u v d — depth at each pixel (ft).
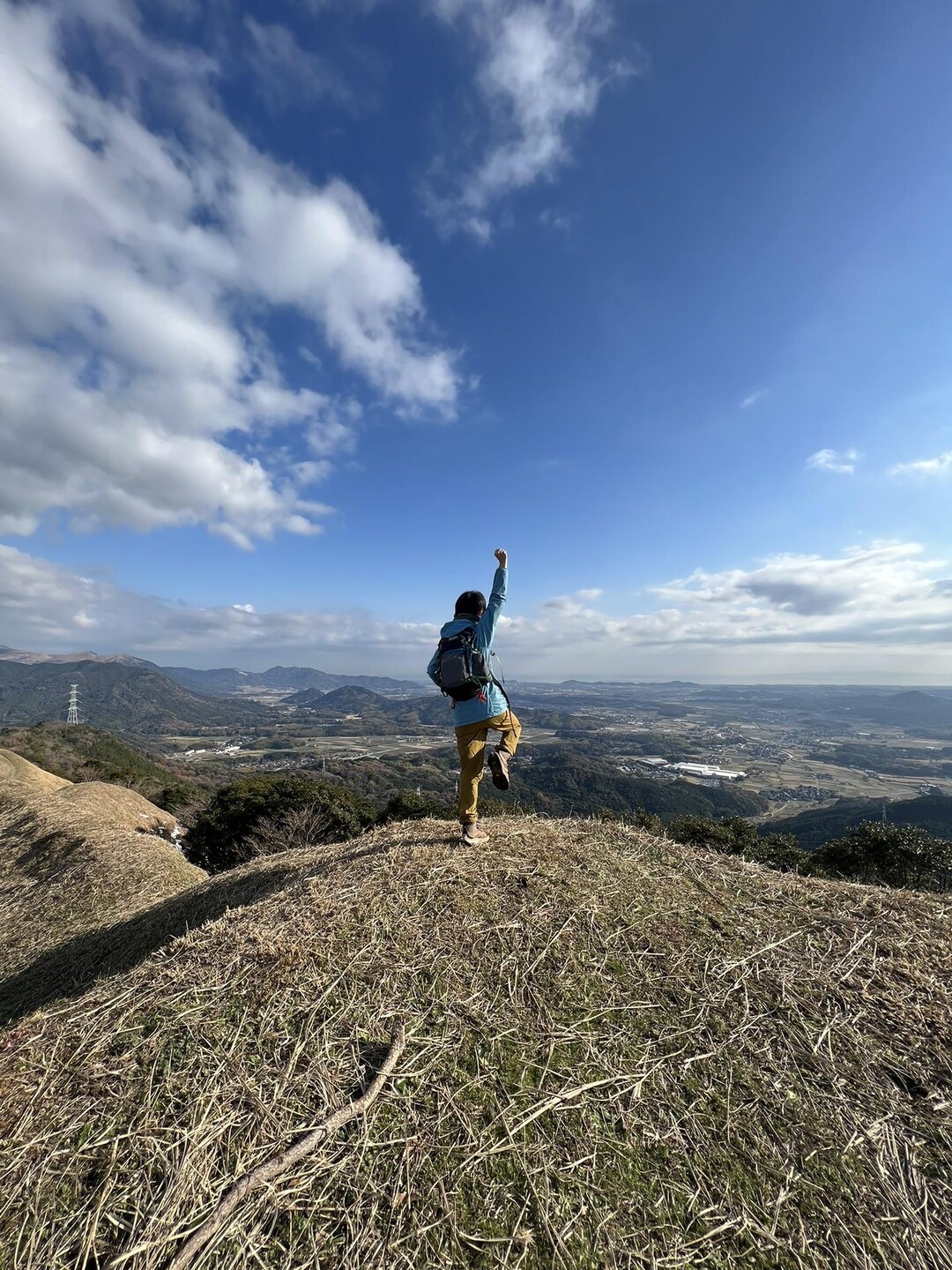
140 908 26.78
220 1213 5.78
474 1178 6.27
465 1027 8.49
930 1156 6.64
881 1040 8.40
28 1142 6.63
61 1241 5.58
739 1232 5.82
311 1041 8.11
